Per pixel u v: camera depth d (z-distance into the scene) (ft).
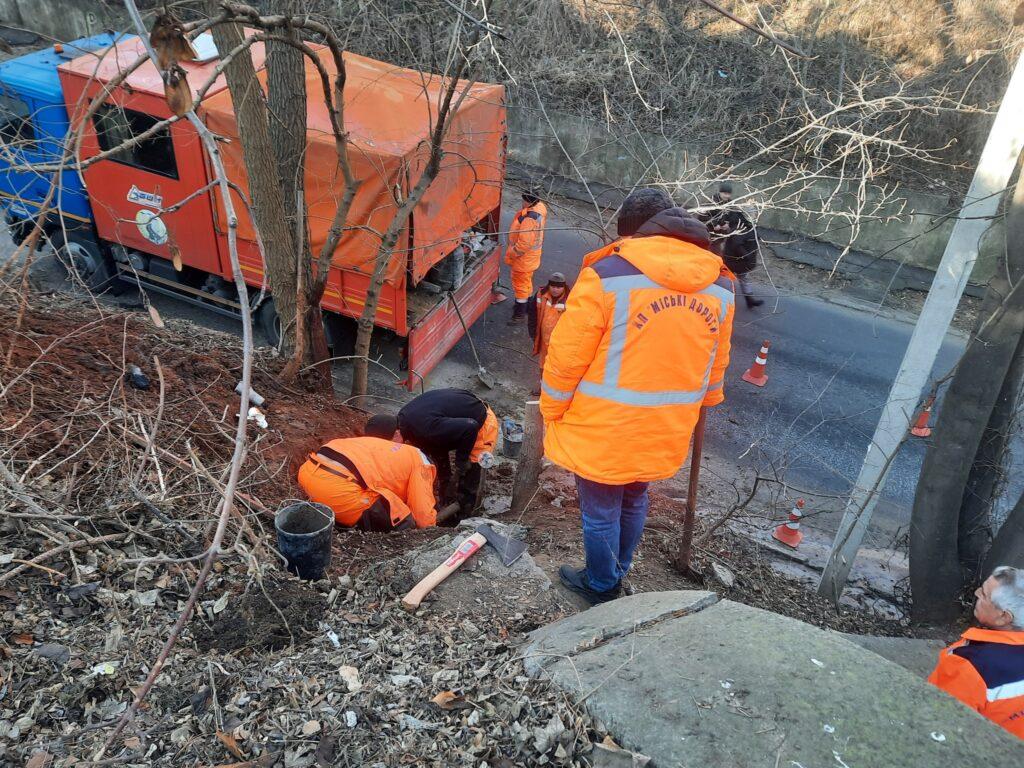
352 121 22.36
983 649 8.52
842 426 27.12
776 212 38.40
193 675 8.77
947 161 36.29
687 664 8.21
